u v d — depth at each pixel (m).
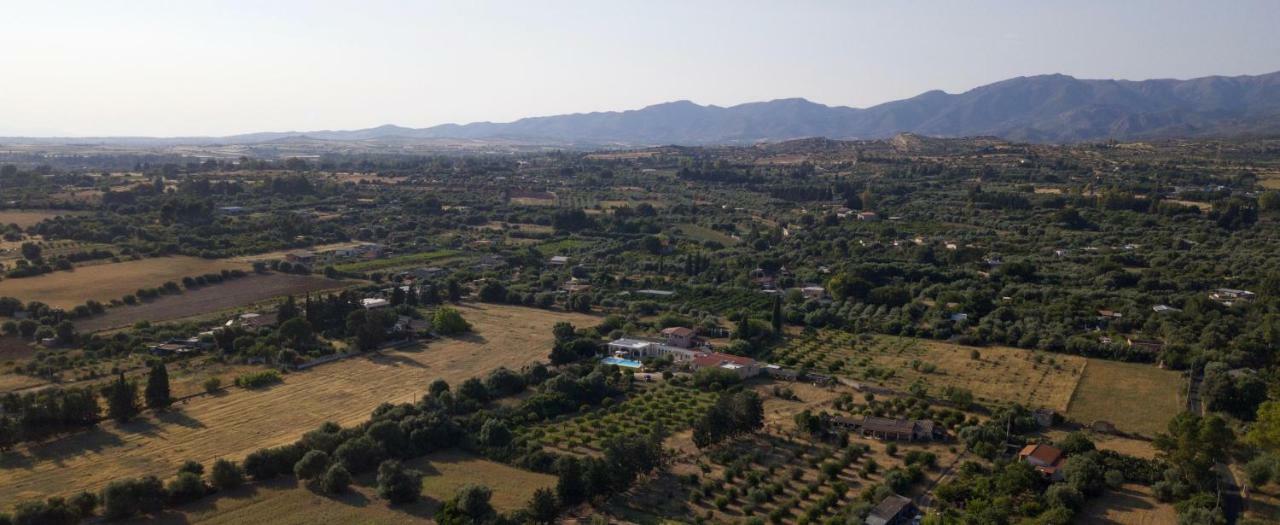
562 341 199.25
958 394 159.38
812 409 159.25
